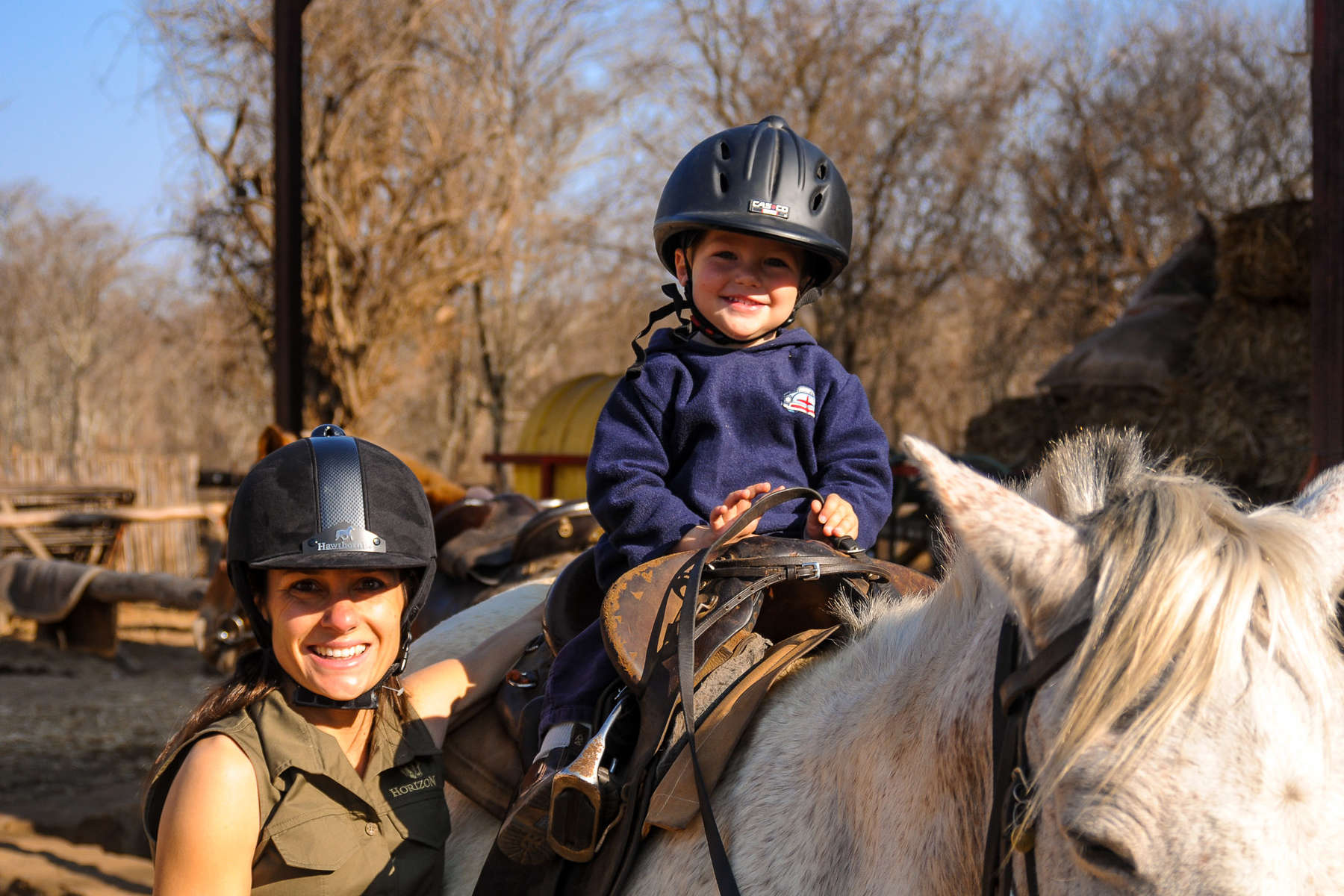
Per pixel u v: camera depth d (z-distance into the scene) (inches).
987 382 712.4
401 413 871.7
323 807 59.1
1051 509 48.6
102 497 468.4
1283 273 302.2
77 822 193.6
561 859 61.6
